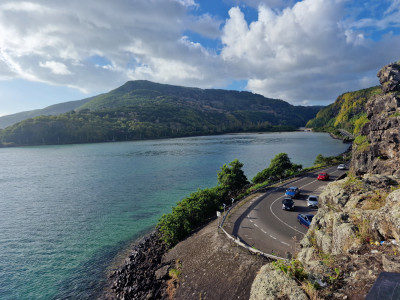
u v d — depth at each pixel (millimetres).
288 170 58312
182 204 35188
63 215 46469
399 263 7898
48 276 27391
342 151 123938
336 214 14141
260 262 19328
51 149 197625
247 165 95750
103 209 49594
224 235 25031
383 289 5875
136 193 61375
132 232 38406
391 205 11016
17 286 25766
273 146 163875
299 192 39344
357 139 45438
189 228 30453
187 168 95062
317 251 13953
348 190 16750
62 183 74812
